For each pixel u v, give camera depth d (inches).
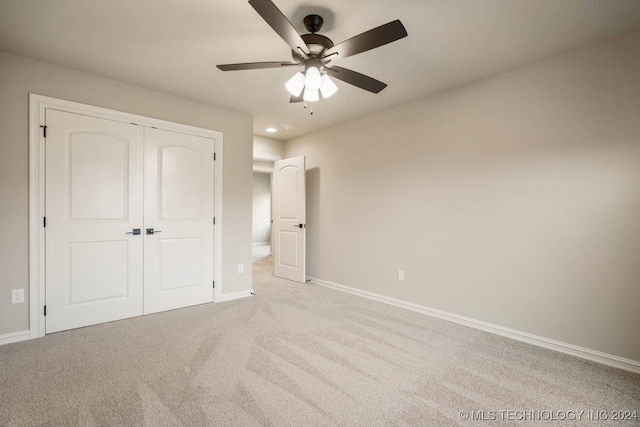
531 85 96.7
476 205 109.3
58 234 100.7
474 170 110.0
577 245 88.3
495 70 102.0
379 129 142.8
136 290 116.9
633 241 79.9
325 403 65.7
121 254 113.3
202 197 133.3
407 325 111.2
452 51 90.1
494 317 104.7
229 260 142.2
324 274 171.6
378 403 65.9
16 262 93.9
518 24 77.0
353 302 139.4
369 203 147.3
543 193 94.3
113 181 111.0
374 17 74.6
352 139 155.9
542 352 90.7
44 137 97.7
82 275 105.4
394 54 91.8
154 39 84.8
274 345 93.2
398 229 134.6
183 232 128.2
